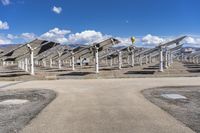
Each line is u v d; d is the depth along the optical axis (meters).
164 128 8.30
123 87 18.53
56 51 61.53
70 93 16.09
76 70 47.78
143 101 12.99
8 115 10.89
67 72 40.56
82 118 9.70
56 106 11.98
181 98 14.34
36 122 9.27
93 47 36.94
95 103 12.61
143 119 9.45
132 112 10.57
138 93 15.68
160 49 36.66
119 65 48.09
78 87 19.06
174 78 25.17
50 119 9.64
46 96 15.55
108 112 10.62
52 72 41.56
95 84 20.83
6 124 9.31
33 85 21.44
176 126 8.52
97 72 36.12
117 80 24.03
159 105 12.21
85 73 36.62
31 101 14.53
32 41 32.44
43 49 36.66
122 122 9.06
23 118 10.09
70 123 9.03
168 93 16.08
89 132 8.00
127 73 34.56
